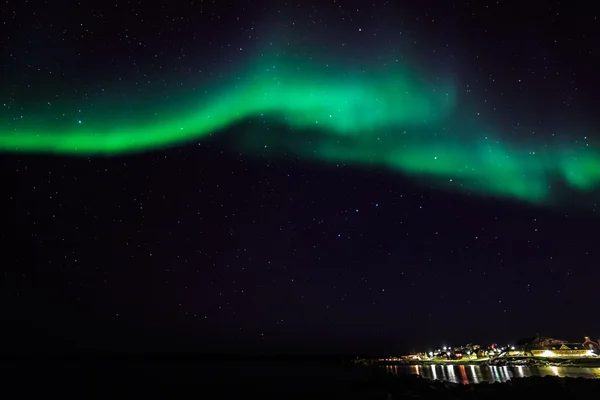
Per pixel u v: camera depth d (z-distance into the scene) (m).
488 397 18.27
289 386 35.84
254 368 88.06
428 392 20.50
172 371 76.75
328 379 43.59
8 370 81.12
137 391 38.53
